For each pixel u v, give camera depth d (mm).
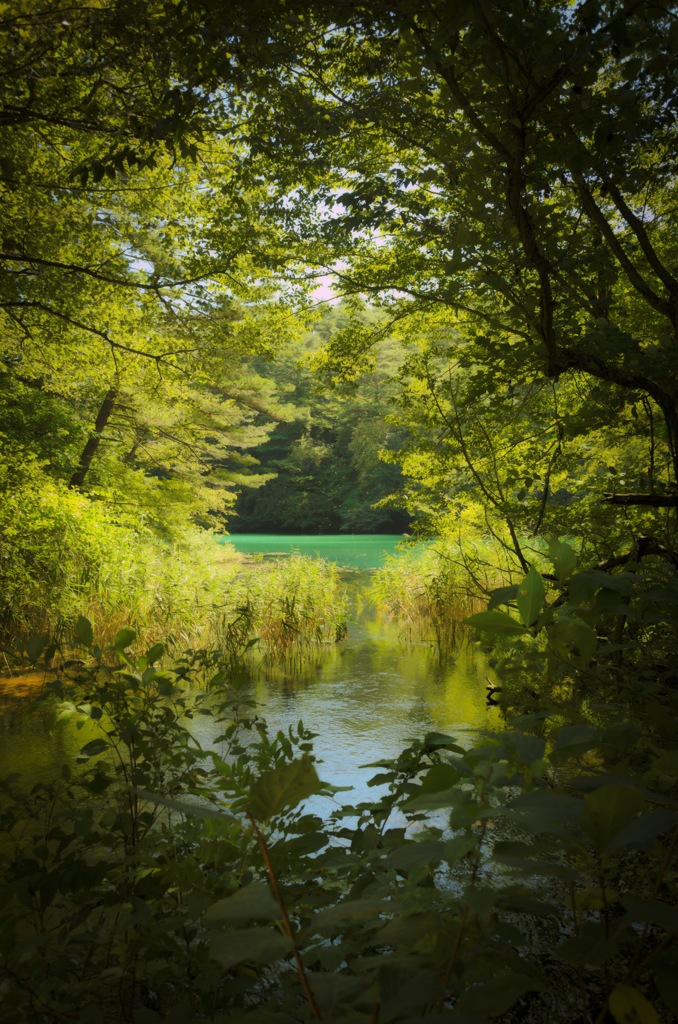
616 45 2686
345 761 5348
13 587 9359
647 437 7117
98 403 16766
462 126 4016
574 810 990
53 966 2020
